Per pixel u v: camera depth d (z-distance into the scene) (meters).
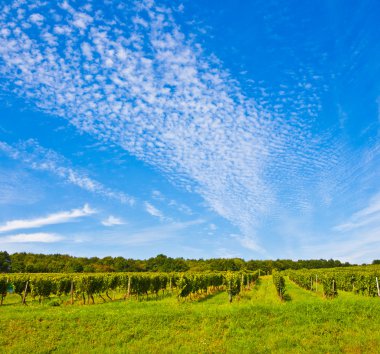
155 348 14.42
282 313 18.23
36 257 130.38
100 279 34.62
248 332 16.02
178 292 31.27
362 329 15.55
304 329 15.96
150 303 28.47
